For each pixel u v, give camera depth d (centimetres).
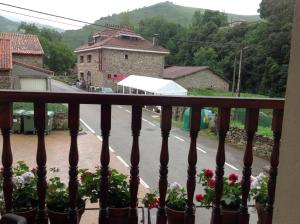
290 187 95
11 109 171
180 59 4509
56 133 1571
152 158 1141
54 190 207
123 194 204
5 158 175
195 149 188
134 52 3334
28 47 2442
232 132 1479
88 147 1277
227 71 3722
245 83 3538
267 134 1189
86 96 170
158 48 3447
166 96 175
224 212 205
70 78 4159
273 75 3119
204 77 3338
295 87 93
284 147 98
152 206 222
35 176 211
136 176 191
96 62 3362
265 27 3284
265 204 210
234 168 1057
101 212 192
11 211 182
